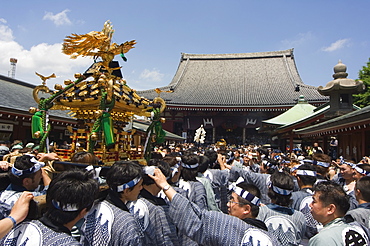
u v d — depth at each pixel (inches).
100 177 118.3
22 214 71.1
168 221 115.6
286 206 122.3
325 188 103.3
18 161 107.6
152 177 105.5
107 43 141.8
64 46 141.4
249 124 1588.3
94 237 88.2
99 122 125.3
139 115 168.1
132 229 88.7
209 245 95.6
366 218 117.0
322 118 613.6
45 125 144.3
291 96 1582.2
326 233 89.8
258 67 1973.4
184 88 1814.7
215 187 206.8
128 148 169.2
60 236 70.5
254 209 105.7
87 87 141.3
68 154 152.4
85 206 75.2
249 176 200.1
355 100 1207.6
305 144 983.0
